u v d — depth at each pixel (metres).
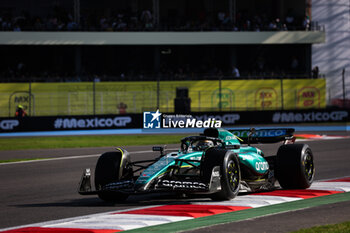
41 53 140.25
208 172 27.41
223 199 28.66
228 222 23.17
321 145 69.56
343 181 36.81
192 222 23.33
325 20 153.25
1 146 77.00
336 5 153.50
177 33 135.38
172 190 26.42
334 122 119.62
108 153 30.89
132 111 122.19
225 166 27.80
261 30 141.62
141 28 135.62
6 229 23.47
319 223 22.81
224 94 127.62
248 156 31.25
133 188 27.61
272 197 30.05
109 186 28.53
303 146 32.88
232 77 130.50
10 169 49.78
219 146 31.09
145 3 153.25
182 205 27.78
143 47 147.00
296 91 131.62
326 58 152.62
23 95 118.56
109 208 28.31
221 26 139.38
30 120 106.62
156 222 23.53
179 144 75.38
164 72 135.75
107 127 110.69
